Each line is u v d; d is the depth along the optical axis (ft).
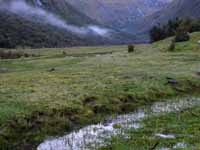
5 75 141.69
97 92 100.94
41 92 99.19
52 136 69.67
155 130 70.03
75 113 83.10
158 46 275.59
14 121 71.61
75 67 164.76
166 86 118.32
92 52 344.08
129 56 216.13
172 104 98.12
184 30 292.61
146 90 109.19
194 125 73.15
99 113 87.25
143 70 148.66
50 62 196.44
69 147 62.03
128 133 68.80
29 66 183.01
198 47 230.68
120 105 94.02
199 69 151.84
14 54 330.95
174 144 60.90
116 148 59.62
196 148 57.72
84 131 72.38
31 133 69.56
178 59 187.01
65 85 111.86
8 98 89.71
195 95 112.68
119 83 116.16
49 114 78.69
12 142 65.16
